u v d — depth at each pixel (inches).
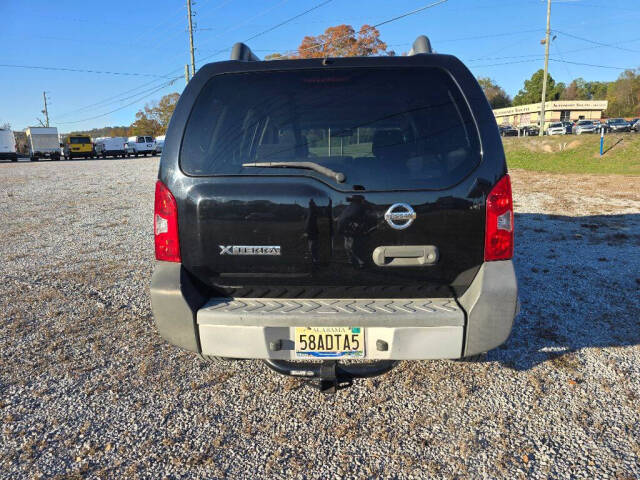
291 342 89.4
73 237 298.7
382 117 91.8
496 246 89.2
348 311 88.3
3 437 99.3
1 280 207.2
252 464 91.2
